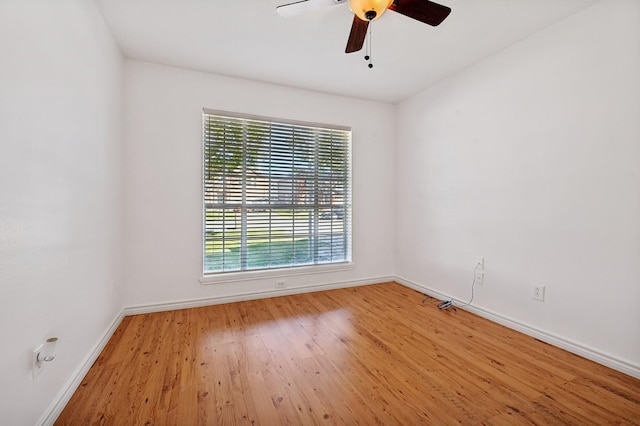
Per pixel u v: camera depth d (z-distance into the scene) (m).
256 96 3.05
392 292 3.38
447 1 1.85
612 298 1.79
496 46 2.39
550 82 2.10
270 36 2.27
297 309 2.81
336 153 3.53
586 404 1.46
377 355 1.94
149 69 2.66
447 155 3.02
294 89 3.23
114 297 2.32
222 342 2.12
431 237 3.23
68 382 1.49
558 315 2.06
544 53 2.13
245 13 1.99
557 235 2.06
